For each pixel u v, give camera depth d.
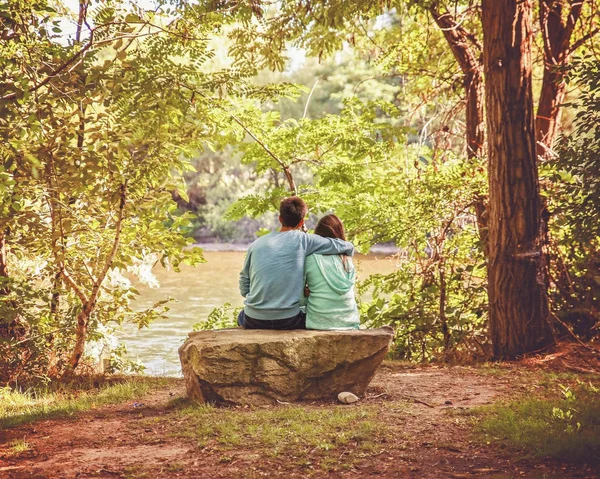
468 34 11.60
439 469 4.09
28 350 8.38
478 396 6.13
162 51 8.28
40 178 7.40
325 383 5.92
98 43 7.51
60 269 8.00
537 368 7.51
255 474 4.08
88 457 4.56
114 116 7.76
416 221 10.53
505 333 8.27
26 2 7.32
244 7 9.55
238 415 5.33
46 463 4.47
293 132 11.05
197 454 4.50
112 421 5.55
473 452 4.36
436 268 10.45
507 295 8.23
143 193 7.85
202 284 25.91
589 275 8.88
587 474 3.89
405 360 9.38
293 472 4.11
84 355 9.41
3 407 6.59
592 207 8.24
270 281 6.07
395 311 9.90
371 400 5.96
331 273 6.17
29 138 7.42
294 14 10.39
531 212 8.18
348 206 11.19
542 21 9.95
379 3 9.59
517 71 8.05
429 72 14.33
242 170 46.78
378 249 37.38
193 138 7.80
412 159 12.04
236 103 10.82
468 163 10.38
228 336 5.89
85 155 7.40
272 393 5.73
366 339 5.94
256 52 11.08
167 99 7.86
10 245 9.05
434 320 9.69
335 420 5.12
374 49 15.64
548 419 4.94
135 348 14.24
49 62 7.56
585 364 7.71
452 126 13.20
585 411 5.04
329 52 11.86
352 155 11.44
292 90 10.05
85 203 8.53
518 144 8.10
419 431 4.85
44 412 5.99
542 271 8.28
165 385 7.42
